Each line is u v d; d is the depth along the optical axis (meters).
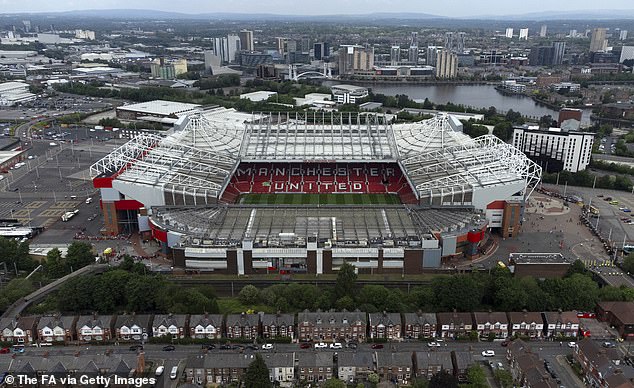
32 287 191.00
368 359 149.62
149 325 165.50
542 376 140.12
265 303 183.00
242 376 144.25
